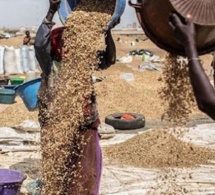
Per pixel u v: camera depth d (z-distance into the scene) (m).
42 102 5.77
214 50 2.80
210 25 2.40
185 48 2.30
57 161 5.51
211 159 8.58
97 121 5.54
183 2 2.41
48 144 5.59
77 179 5.47
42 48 5.65
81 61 5.45
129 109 14.38
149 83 20.80
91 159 5.49
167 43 2.88
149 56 35.72
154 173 7.84
